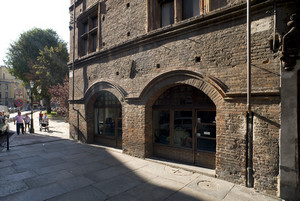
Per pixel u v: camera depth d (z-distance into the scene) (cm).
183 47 542
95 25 955
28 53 2891
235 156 442
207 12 486
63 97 1902
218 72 470
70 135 1078
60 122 2145
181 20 579
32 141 1003
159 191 414
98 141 933
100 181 469
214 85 468
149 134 661
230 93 441
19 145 902
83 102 957
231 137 447
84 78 955
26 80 2956
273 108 390
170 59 572
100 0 859
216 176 477
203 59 498
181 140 607
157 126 675
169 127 638
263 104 403
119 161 629
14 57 2864
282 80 377
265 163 399
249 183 422
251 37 422
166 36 578
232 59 450
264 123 401
